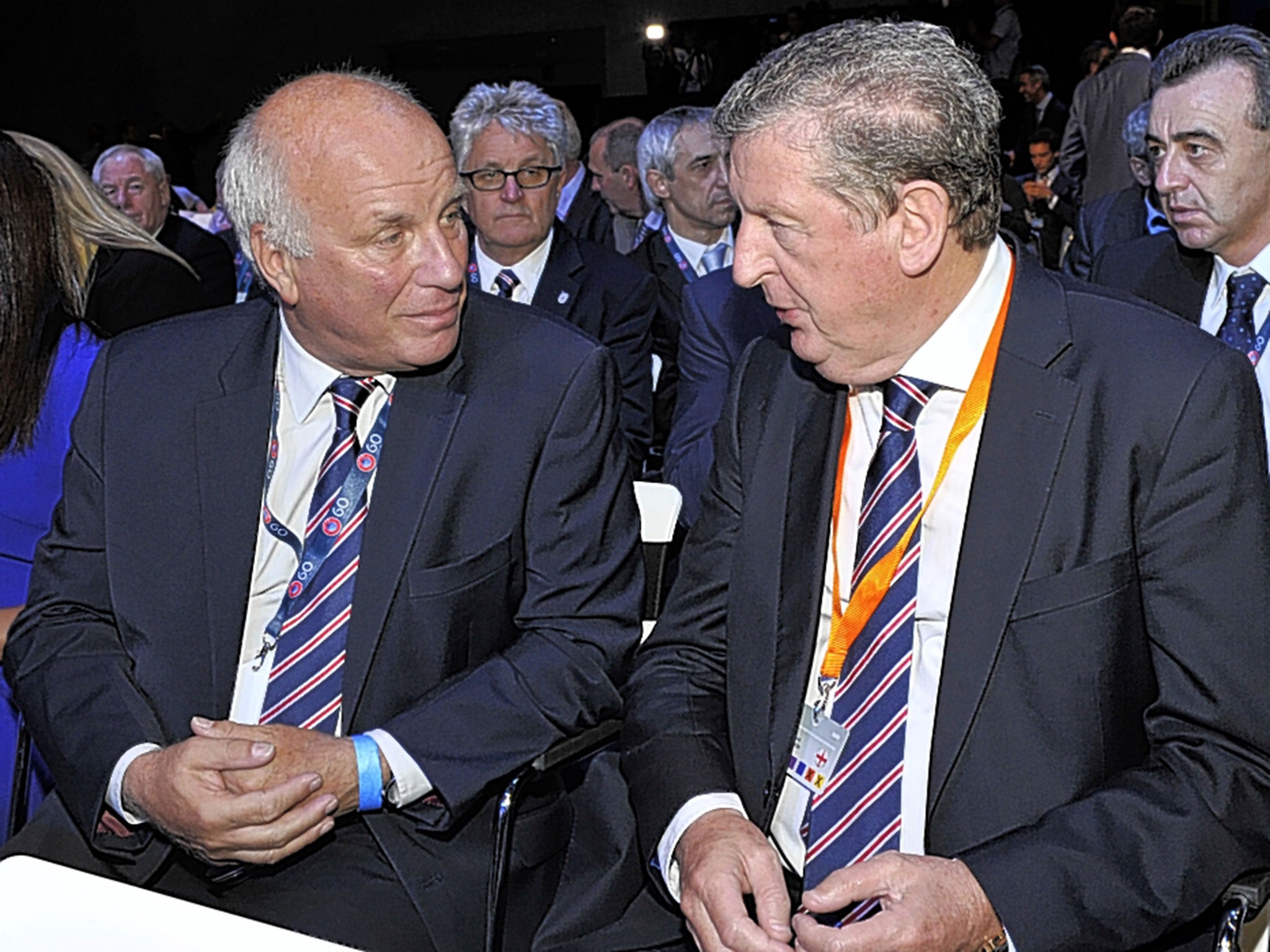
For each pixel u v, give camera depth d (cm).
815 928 119
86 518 168
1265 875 129
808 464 148
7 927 97
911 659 138
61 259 188
